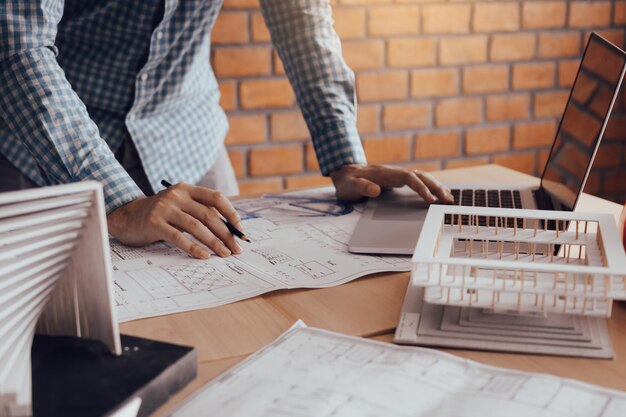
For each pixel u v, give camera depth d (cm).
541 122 257
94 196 50
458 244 80
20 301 49
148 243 91
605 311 59
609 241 66
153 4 119
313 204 111
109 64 126
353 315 69
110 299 53
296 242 92
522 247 80
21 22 93
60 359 52
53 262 51
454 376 54
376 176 112
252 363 57
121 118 129
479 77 246
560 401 50
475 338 61
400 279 79
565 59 254
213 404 51
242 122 227
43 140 95
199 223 89
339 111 125
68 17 123
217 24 217
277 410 49
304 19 127
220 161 149
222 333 66
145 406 49
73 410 46
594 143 89
